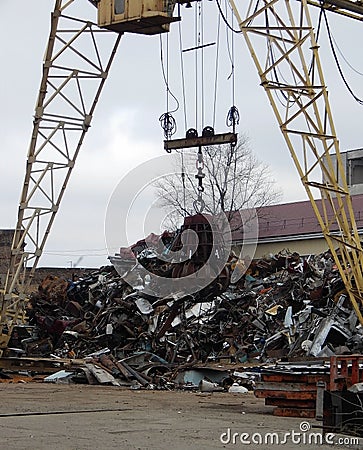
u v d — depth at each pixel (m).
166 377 19.27
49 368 21.83
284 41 16.19
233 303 25.14
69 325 25.59
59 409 12.62
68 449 8.21
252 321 24.92
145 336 22.39
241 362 23.16
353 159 50.19
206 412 12.73
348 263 16.83
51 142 22.66
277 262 37.62
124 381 18.92
